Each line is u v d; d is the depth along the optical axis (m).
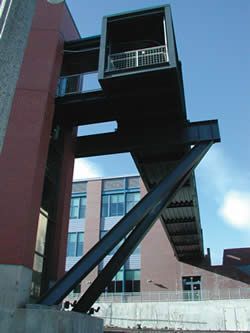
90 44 16.38
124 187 43.12
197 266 35.72
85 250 40.50
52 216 14.91
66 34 17.05
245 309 27.02
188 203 24.61
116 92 14.49
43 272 13.72
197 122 15.98
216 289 34.12
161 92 14.20
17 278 10.36
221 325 27.88
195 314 29.80
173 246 33.38
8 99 4.82
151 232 38.47
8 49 5.02
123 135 16.66
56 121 16.50
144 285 36.00
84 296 12.00
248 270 34.62
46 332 9.41
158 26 15.20
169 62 13.38
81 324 10.49
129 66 15.05
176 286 35.19
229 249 36.84
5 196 11.53
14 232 10.97
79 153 17.09
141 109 15.65
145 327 31.22
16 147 12.41
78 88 16.70
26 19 5.49
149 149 16.34
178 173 14.27
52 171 15.29
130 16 14.91
